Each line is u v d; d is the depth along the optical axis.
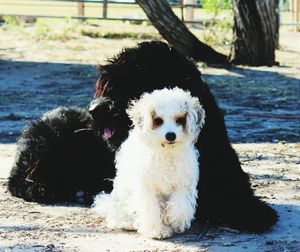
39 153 7.90
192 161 6.30
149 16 20.61
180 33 20.75
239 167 7.11
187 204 6.36
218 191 6.81
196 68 7.08
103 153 7.72
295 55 23.36
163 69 6.84
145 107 6.12
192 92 6.84
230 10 24.91
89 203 7.74
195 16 30.02
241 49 20.86
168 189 6.36
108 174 7.66
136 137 6.38
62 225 6.96
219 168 6.86
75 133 7.86
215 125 6.94
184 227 6.49
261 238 6.54
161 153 6.18
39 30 25.02
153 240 6.42
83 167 7.80
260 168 9.50
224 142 7.01
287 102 15.45
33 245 6.35
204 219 6.85
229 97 15.99
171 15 20.67
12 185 8.09
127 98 6.81
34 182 7.89
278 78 18.62
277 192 8.20
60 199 7.86
